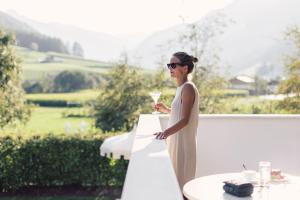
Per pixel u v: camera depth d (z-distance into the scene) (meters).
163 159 2.70
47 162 10.06
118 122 14.09
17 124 15.49
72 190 10.11
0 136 10.13
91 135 10.37
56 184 10.22
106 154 5.69
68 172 10.11
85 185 10.21
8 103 15.28
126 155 5.47
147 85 13.91
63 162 10.06
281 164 6.31
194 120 4.35
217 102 12.96
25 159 10.03
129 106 13.99
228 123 6.27
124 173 10.18
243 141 6.29
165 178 2.23
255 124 6.30
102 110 14.21
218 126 6.27
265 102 13.39
